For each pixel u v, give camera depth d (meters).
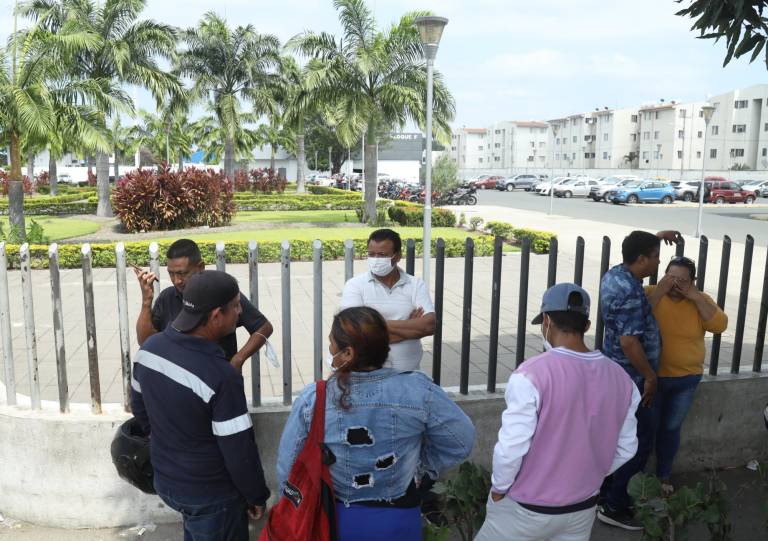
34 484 3.95
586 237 20.25
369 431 2.18
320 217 27.86
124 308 3.87
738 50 4.22
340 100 22.75
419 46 22.50
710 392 4.61
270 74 35.47
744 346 7.43
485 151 126.69
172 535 3.88
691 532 3.87
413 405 2.21
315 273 3.99
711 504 3.07
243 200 33.41
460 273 13.54
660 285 3.94
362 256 15.49
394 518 2.24
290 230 21.17
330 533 2.22
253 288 3.81
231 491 2.66
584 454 2.51
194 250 3.29
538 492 2.53
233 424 2.54
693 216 29.38
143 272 3.35
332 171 76.88
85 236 19.64
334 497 2.24
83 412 3.98
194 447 2.58
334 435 2.18
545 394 2.48
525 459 2.54
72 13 23.14
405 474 2.25
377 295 3.70
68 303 10.26
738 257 15.71
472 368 6.95
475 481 3.11
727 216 29.47
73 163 76.31
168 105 28.84
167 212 20.48
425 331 3.57
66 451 3.89
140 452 3.06
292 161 77.69
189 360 2.53
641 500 3.07
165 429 2.58
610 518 4.02
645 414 3.92
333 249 15.45
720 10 4.15
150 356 2.59
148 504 3.97
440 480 4.23
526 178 58.34
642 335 3.79
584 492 2.55
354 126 22.33
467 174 92.06
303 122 25.31
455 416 2.29
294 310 9.88
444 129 23.66
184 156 60.81
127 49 24.28
